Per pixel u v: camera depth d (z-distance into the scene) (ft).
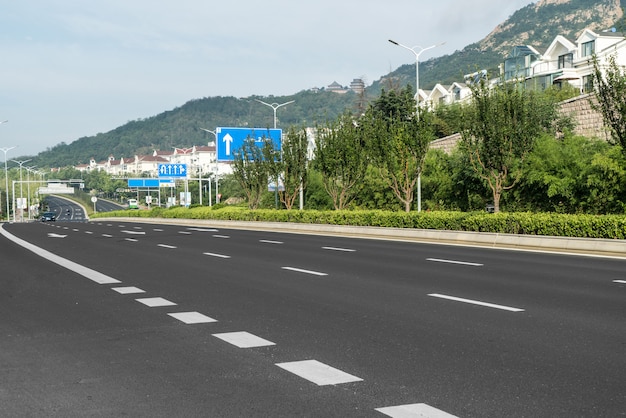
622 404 16.80
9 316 31.73
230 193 313.53
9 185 655.35
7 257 66.13
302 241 86.94
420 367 20.81
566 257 60.80
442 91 313.94
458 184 131.44
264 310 32.12
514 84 97.30
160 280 44.75
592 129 111.86
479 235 80.12
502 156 92.84
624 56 204.33
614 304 32.83
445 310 31.42
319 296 36.47
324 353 22.93
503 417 15.89
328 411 16.57
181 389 18.80
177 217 219.41
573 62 222.28
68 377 20.34
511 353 22.52
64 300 36.68
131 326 28.63
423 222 93.35
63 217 492.54
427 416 16.05
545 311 30.83
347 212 113.29
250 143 165.89
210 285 41.73
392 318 29.50
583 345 23.59
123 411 16.88
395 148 111.86
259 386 18.97
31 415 16.69
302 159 151.43
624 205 93.15
